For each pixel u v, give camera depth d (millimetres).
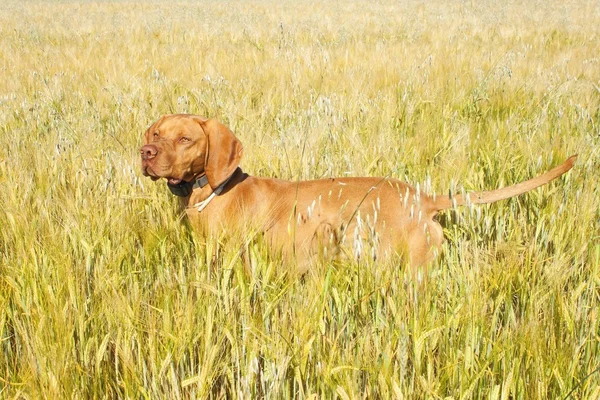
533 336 2604
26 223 3455
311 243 3559
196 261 3182
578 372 2576
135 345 2732
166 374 2531
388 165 4656
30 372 2506
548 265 3334
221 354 2748
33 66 10375
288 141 5086
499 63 9297
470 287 2881
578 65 9102
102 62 10188
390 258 3184
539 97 7027
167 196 4133
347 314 2852
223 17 20406
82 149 5184
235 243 3322
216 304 2809
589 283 3107
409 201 3479
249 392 2439
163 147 3479
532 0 26797
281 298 2971
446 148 5109
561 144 5094
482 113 6855
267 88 7738
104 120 6688
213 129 3598
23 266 3043
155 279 3379
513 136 5406
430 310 2861
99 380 2592
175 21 18844
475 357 2574
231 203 3689
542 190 4180
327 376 2398
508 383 2332
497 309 2836
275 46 11984
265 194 3732
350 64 9766
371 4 26469
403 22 18000
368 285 2971
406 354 2539
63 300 2910
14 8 25594
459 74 8508
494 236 4020
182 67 9547
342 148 5094
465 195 3156
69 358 2564
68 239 3457
